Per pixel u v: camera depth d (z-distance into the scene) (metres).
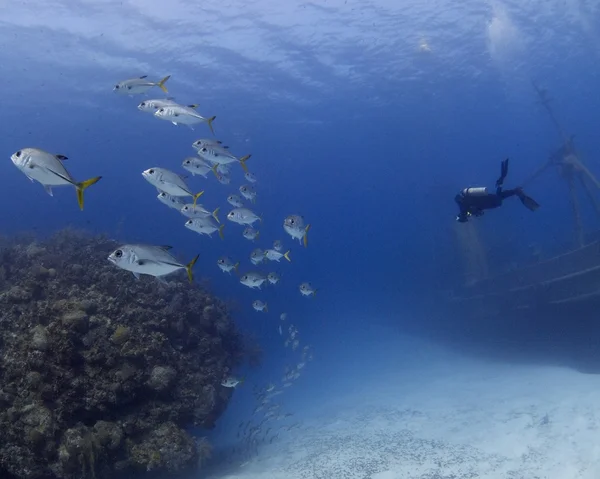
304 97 34.41
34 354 7.04
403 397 13.57
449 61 30.97
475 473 7.36
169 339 9.56
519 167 105.56
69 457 6.48
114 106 32.50
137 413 7.70
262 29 24.42
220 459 9.57
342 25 25.06
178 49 25.19
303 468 8.55
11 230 19.97
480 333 18.78
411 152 60.22
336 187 87.12
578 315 13.33
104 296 8.99
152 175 6.88
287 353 23.77
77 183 4.37
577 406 9.57
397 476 7.68
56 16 21.30
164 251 5.35
